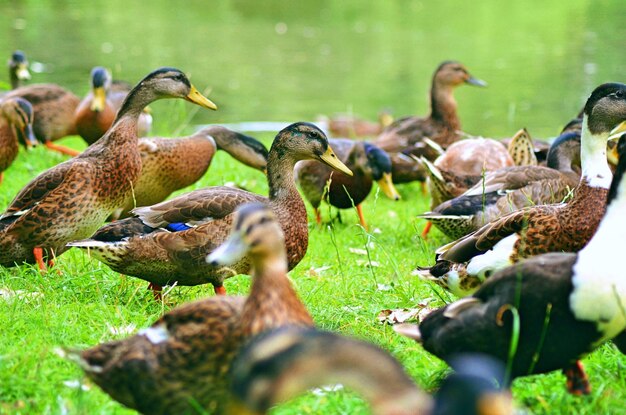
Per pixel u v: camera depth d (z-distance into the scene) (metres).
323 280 12.48
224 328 6.88
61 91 21.30
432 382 8.16
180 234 10.85
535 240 10.43
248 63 40.00
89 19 47.84
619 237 7.45
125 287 11.49
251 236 6.77
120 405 7.84
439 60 41.75
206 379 6.96
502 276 7.60
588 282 7.29
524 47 43.44
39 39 40.94
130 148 12.64
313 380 4.88
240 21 50.50
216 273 11.02
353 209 18.44
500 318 7.51
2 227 12.11
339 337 5.00
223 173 19.75
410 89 37.03
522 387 8.45
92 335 9.60
